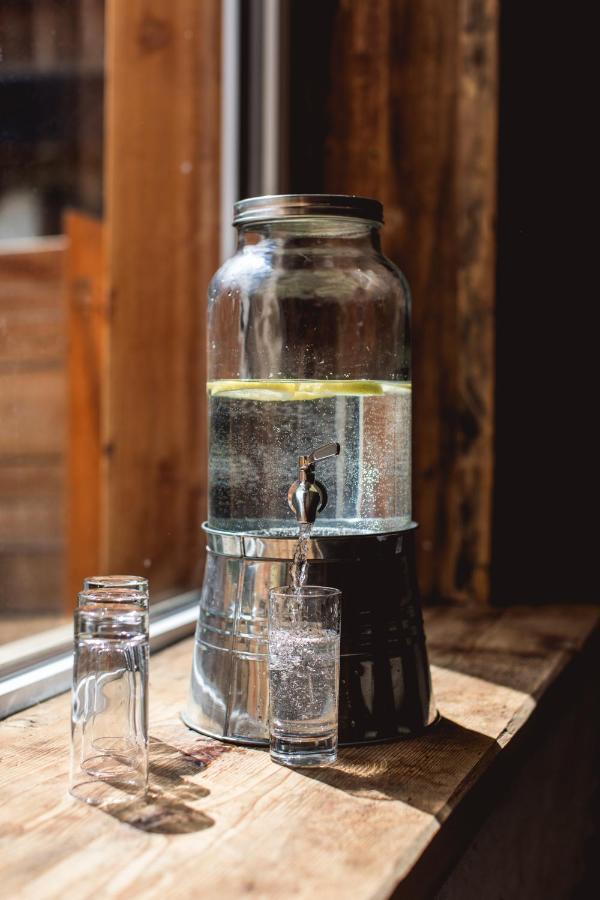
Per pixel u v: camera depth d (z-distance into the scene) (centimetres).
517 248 163
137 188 186
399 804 81
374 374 102
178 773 87
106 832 74
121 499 189
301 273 100
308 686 89
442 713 106
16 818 77
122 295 191
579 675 142
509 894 119
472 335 161
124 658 84
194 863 70
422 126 162
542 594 169
